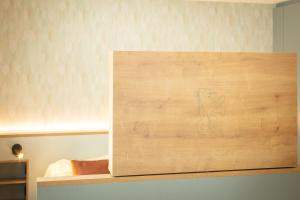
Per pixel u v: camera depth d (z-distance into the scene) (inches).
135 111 52.8
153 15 152.8
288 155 58.2
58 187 51.3
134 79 52.7
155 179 53.7
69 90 145.4
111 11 148.8
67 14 144.4
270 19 164.7
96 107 148.2
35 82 141.9
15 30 139.4
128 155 52.9
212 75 55.1
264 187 57.6
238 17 161.6
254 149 56.9
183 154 54.5
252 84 56.5
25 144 134.5
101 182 52.4
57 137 137.6
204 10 157.9
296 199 58.7
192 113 54.6
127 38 150.6
